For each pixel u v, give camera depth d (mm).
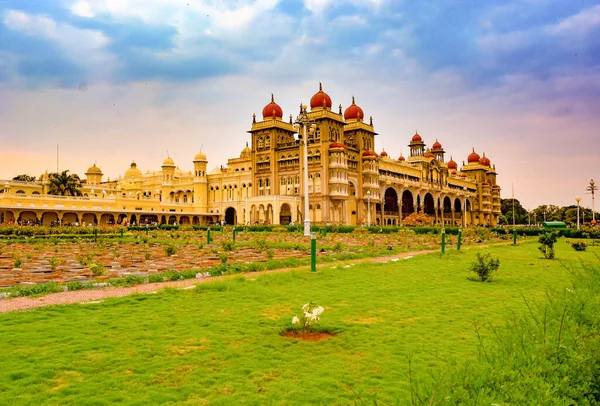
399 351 8688
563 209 163625
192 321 10922
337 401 6438
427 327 10492
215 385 7051
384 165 98000
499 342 6340
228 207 104000
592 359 5270
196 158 108062
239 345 9102
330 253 30062
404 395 6320
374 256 27266
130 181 122938
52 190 88875
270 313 11914
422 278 18344
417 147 125500
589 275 12141
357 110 93625
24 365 7793
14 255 27672
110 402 6414
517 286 16453
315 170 82812
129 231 66938
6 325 10336
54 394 6668
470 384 4605
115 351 8625
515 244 42094
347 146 88312
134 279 16969
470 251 32406
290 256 27984
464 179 136125
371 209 92250
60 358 8172
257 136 92125
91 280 17656
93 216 91188
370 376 7402
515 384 4551
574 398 4773
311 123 37312
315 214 82688
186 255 29125
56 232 56375
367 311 12211
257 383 7145
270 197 80562
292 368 7812
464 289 15766
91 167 117375
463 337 9617
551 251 27188
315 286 16250
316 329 10266
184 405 6328
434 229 62406
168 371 7633
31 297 13852
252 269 20641
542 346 5438
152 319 11094
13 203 77688
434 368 7629
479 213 142500
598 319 7016
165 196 115438
